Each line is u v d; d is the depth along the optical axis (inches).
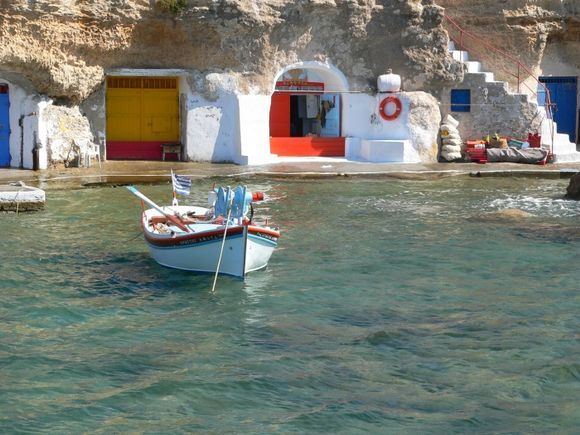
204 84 1386.6
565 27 1539.1
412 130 1437.0
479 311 729.0
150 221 890.1
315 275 817.5
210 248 808.3
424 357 636.7
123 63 1359.5
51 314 715.4
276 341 665.6
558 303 746.8
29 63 1266.0
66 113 1328.7
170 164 1373.0
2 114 1316.4
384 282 800.9
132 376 604.4
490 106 1457.9
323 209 1074.1
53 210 1049.5
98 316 714.8
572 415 554.6
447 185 1243.2
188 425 540.4
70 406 562.3
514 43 1521.9
